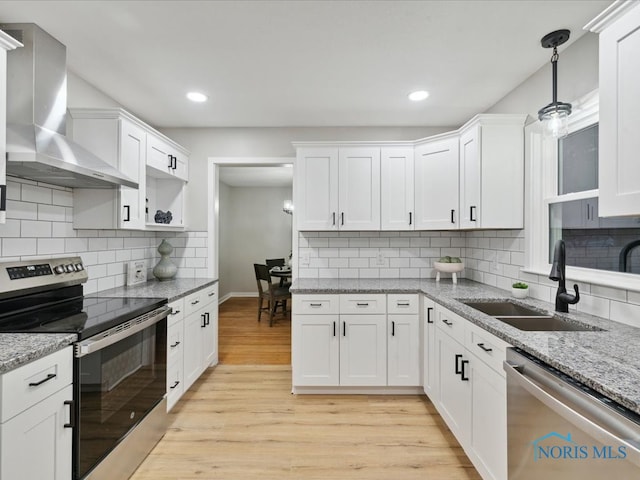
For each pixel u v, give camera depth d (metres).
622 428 0.84
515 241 2.43
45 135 1.70
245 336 4.20
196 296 2.65
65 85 1.88
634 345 1.24
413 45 1.90
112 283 2.56
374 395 2.63
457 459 1.88
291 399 2.56
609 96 1.18
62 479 1.28
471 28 1.75
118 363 1.61
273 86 2.40
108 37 1.82
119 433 1.62
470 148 2.48
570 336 1.35
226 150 3.27
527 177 2.30
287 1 1.54
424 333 2.54
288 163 3.25
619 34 1.13
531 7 1.59
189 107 2.77
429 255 3.22
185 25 1.72
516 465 1.27
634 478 0.80
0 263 1.61
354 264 3.22
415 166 2.93
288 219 7.14
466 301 2.17
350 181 2.94
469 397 1.74
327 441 2.04
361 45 1.90
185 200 3.21
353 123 3.16
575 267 1.95
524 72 2.21
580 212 1.93
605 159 1.19
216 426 2.20
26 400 1.12
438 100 2.64
